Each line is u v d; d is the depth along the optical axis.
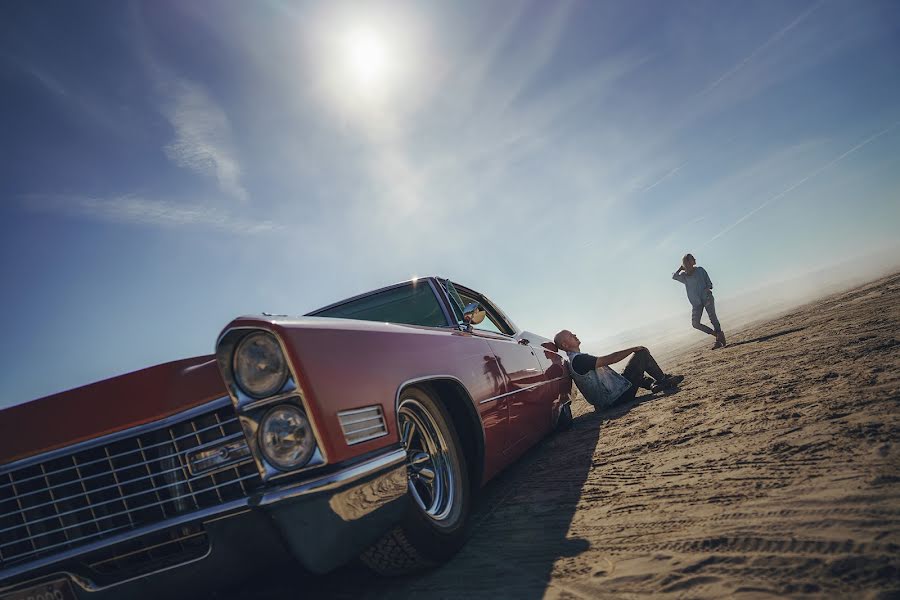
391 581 2.08
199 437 1.67
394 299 3.21
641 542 1.80
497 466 2.89
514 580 1.77
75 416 1.69
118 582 1.59
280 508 1.51
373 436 1.74
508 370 3.35
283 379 1.55
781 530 1.56
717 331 8.62
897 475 1.68
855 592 1.18
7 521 1.67
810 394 3.04
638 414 4.47
